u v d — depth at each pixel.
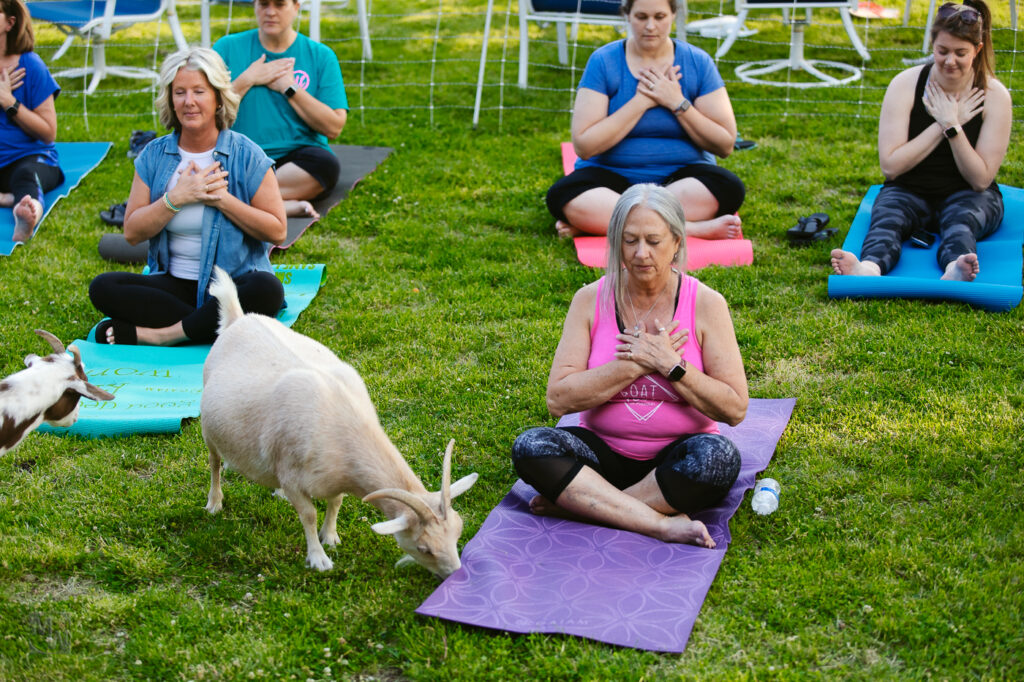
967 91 6.23
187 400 4.79
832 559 3.66
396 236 6.85
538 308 5.80
